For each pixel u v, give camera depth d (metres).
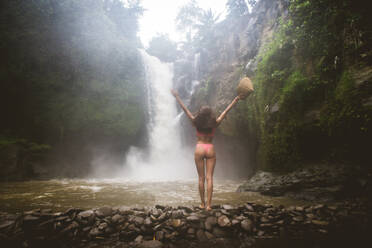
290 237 2.53
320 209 3.38
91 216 2.82
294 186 5.38
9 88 12.23
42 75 13.34
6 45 12.38
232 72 13.68
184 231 2.58
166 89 21.59
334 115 5.43
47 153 12.12
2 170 9.80
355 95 5.06
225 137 12.33
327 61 6.30
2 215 2.84
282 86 7.78
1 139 11.02
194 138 15.53
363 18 5.41
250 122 10.04
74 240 2.46
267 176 6.70
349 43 5.62
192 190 6.61
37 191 6.41
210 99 14.66
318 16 6.62
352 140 5.06
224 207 3.12
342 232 2.65
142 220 2.76
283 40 8.30
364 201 4.19
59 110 13.39
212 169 3.25
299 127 6.30
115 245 2.34
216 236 2.57
